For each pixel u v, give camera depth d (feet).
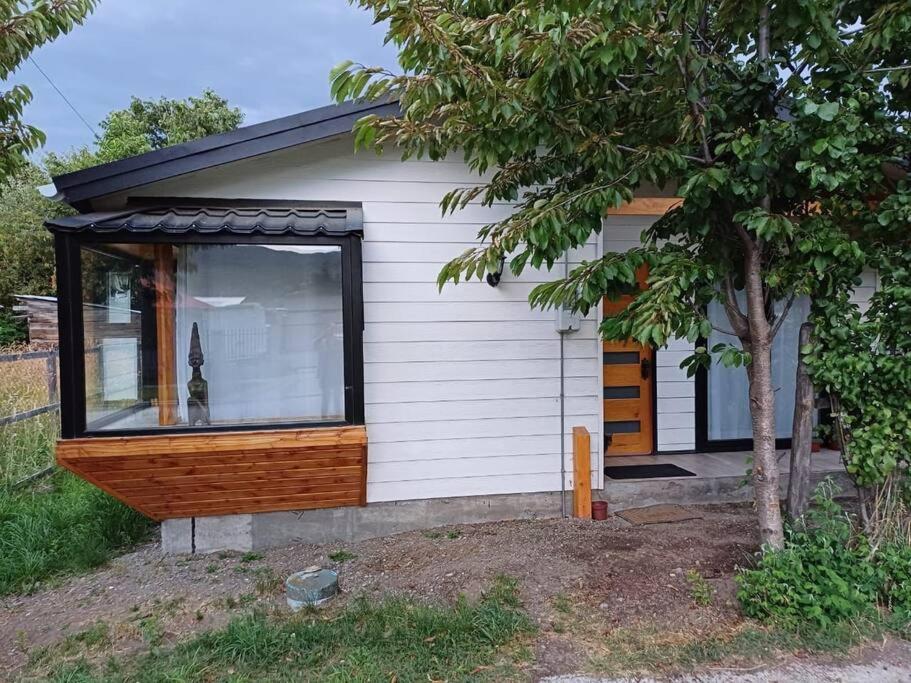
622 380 18.86
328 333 12.98
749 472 11.30
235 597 11.46
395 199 14.51
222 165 13.15
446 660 8.75
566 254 15.23
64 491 17.61
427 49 8.83
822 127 8.77
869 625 9.36
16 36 11.94
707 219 10.25
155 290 12.49
